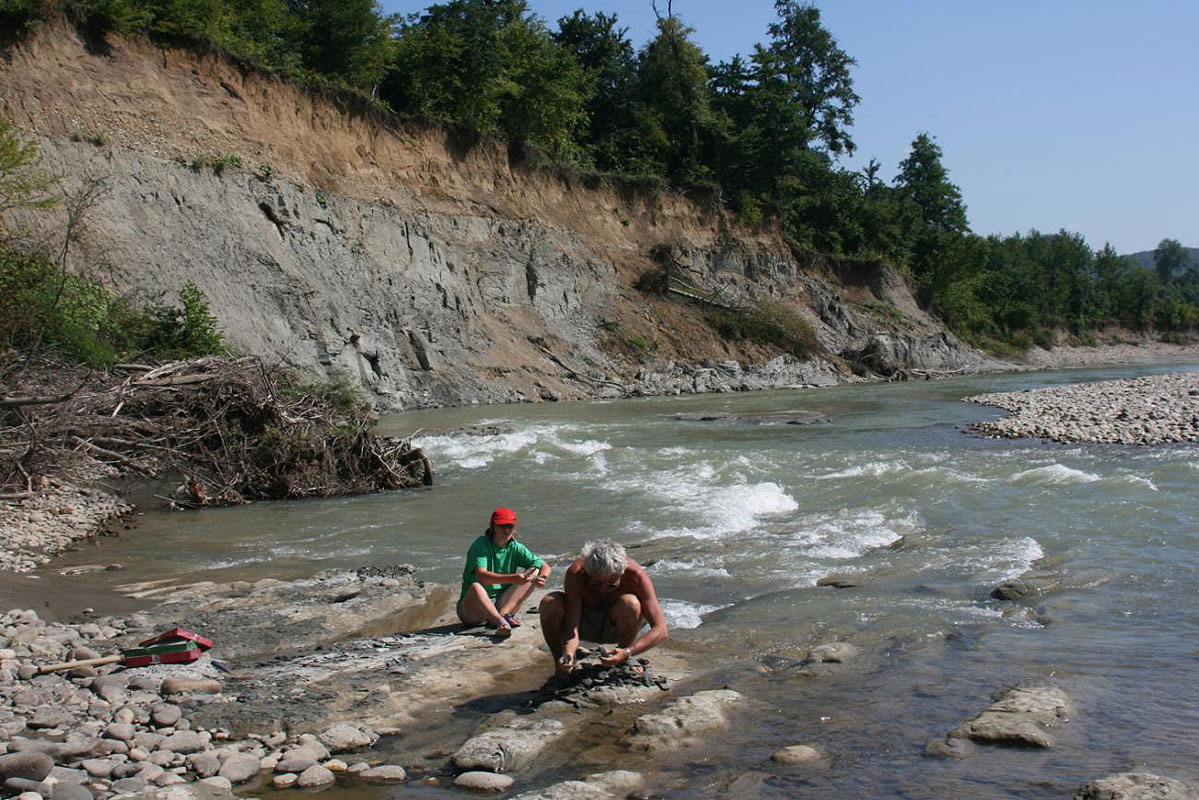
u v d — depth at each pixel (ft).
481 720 18.21
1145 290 328.90
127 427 48.78
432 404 101.55
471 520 40.09
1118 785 14.10
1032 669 19.99
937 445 62.80
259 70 102.53
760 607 25.52
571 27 182.70
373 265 105.81
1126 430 65.16
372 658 21.68
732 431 73.26
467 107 134.00
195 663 21.48
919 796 14.42
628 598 20.61
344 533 37.93
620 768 15.89
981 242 223.30
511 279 123.75
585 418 85.51
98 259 75.77
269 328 88.43
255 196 95.20
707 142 185.16
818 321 170.50
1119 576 27.71
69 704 18.38
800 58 214.07
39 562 32.53
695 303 150.10
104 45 88.79
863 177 239.09
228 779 15.51
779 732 17.20
